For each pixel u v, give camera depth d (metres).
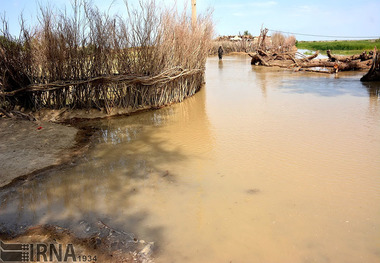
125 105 9.45
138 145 6.57
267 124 7.73
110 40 8.73
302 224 3.66
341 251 3.19
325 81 14.85
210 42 14.03
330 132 6.89
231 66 25.75
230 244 3.36
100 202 4.31
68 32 8.45
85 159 5.83
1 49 8.08
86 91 8.88
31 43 8.42
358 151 5.74
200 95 12.17
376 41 56.00
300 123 7.70
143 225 3.75
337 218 3.75
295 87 13.27
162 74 9.40
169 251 3.28
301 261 3.08
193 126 7.86
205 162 5.55
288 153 5.79
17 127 7.32
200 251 3.27
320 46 52.81
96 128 7.87
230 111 9.29
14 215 4.03
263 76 17.94
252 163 5.42
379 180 4.64
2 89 8.29
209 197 4.35
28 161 5.63
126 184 4.82
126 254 3.25
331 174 4.89
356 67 19.44
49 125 7.70
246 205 4.11
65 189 4.69
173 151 6.16
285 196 4.30
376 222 3.65
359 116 8.06
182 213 3.98
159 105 10.13
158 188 4.66
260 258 3.14
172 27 9.95
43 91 8.57
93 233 3.62
